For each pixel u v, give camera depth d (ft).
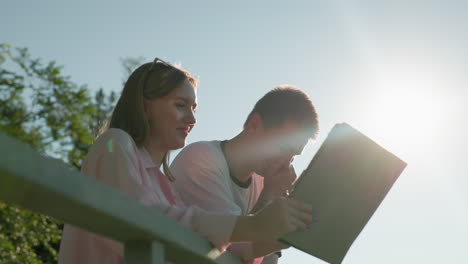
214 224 5.21
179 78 6.43
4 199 2.91
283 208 5.33
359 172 5.84
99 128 6.63
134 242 3.74
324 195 5.70
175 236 3.99
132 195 5.27
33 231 43.96
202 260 4.56
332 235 5.77
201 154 7.52
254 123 7.93
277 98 7.93
